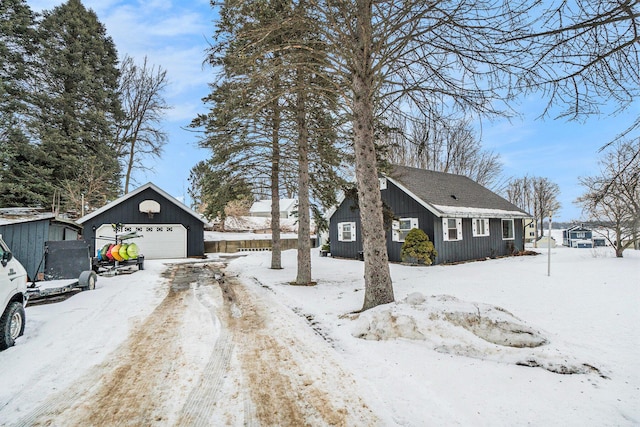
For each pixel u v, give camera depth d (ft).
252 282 35.96
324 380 12.18
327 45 20.77
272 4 21.58
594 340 14.21
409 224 53.78
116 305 25.08
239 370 13.23
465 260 54.19
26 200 69.36
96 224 69.15
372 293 19.97
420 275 36.09
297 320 20.30
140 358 14.57
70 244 32.86
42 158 72.13
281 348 15.64
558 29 11.52
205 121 38.58
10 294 16.29
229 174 41.27
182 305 25.30
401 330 15.40
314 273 41.70
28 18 74.38
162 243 73.26
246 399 10.93
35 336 17.58
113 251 45.37
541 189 138.41
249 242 95.20
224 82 29.86
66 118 78.95
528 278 29.60
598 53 11.63
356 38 20.24
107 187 86.69
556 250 76.54
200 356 14.76
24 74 73.31
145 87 98.07
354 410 10.14
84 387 11.87
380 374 12.39
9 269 16.56
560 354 12.43
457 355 13.48
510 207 67.31
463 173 96.37
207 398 11.04
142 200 72.49
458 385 11.07
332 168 37.45
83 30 85.51
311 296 26.43
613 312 17.93
